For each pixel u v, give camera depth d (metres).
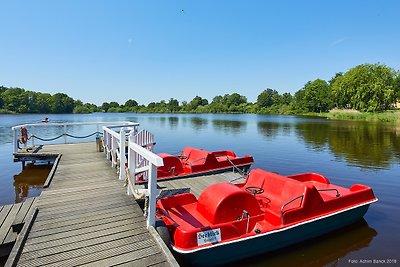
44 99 96.56
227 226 4.55
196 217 5.09
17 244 3.95
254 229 4.75
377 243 5.63
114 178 7.70
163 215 5.04
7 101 88.12
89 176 7.91
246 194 5.05
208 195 5.14
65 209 5.35
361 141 21.11
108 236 4.32
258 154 16.11
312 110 86.69
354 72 62.88
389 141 20.94
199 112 117.94
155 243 4.16
